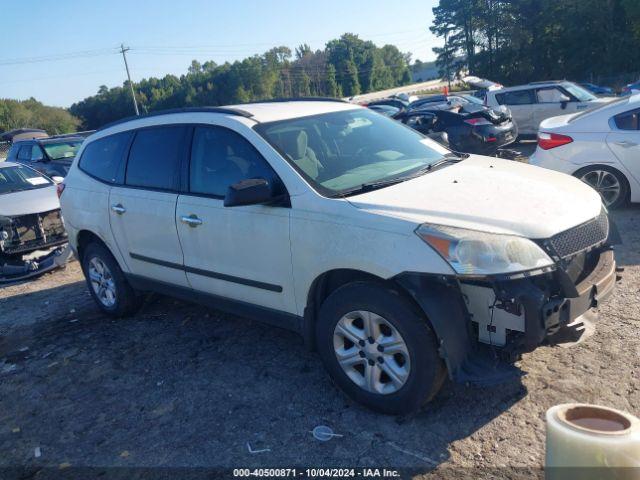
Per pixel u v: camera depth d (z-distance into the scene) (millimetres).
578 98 14250
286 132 3963
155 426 3533
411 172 3820
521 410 3238
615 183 6977
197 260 4246
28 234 7504
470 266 2836
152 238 4594
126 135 5027
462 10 68312
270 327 4812
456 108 12984
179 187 4344
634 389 3299
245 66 100625
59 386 4227
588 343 3861
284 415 3473
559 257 2961
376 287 3145
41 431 3646
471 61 64375
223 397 3770
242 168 3885
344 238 3234
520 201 3242
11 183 8633
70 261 8188
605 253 3406
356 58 122750
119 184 4945
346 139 4152
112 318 5523
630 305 4359
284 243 3561
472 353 3047
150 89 104500
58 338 5168
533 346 2910
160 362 4406
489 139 11945
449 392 3488
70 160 13633
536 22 55094
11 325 5711
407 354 3088
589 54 49125
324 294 3594
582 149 7066
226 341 4648
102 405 3867
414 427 3205
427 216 3074
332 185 3566
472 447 2986
